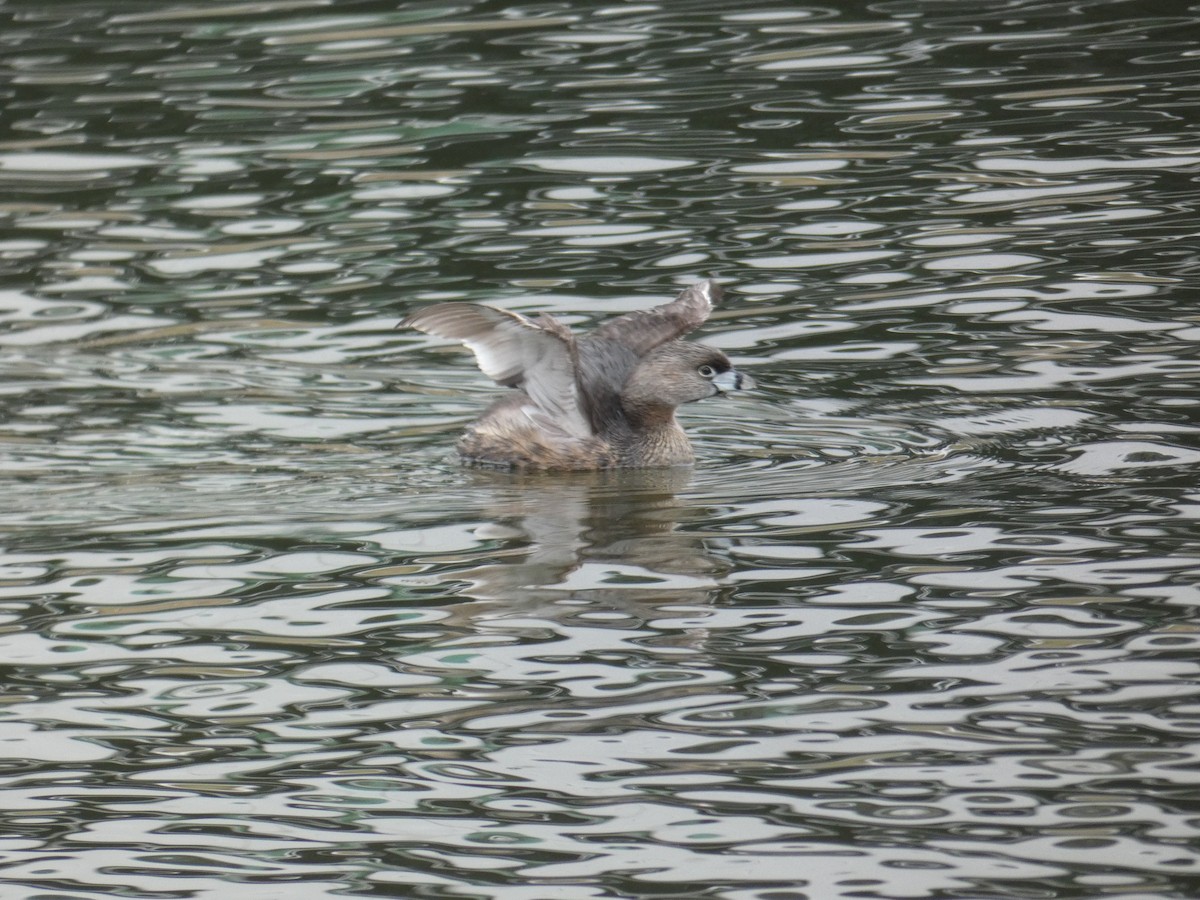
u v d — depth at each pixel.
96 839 8.66
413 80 23.42
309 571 11.65
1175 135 20.64
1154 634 10.20
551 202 19.70
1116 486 12.67
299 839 8.61
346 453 14.23
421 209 19.61
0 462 13.91
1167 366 15.13
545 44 24.81
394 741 9.44
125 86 23.48
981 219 18.73
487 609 10.96
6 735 9.59
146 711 9.80
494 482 13.61
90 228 19.39
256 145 21.52
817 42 24.56
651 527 12.38
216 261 18.48
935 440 14.05
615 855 8.38
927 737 9.24
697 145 21.06
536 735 9.45
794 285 17.45
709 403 15.25
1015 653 10.07
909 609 10.71
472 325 13.69
